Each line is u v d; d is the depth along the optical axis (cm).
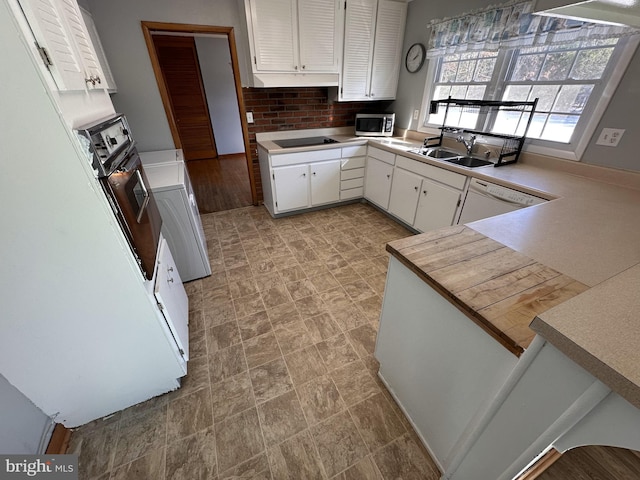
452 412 100
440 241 110
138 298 112
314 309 196
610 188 173
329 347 167
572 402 56
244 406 136
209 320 187
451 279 88
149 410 135
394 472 113
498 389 78
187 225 204
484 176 201
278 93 316
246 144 328
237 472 113
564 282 86
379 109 377
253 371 153
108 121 112
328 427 128
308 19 261
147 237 123
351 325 183
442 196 244
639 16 102
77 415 124
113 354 118
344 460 117
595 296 64
